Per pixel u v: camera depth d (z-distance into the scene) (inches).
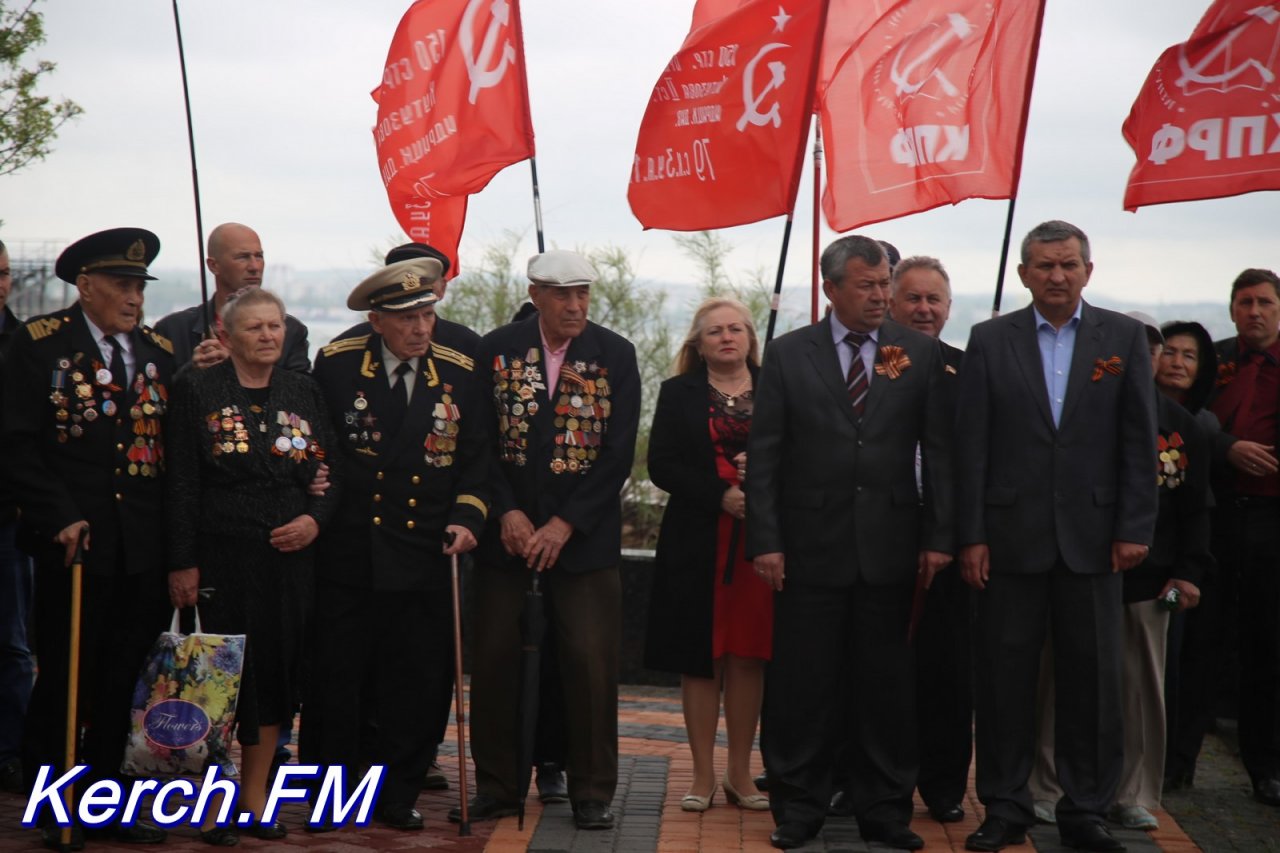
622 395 246.4
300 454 226.7
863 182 279.7
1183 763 273.7
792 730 232.4
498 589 243.8
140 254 220.8
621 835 232.5
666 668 252.4
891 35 278.7
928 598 241.6
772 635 243.0
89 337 220.1
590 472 243.0
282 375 231.6
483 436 242.2
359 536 235.1
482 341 251.0
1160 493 248.1
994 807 226.1
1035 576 227.5
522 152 292.5
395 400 238.4
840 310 234.7
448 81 294.5
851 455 231.3
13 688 248.4
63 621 219.0
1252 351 277.0
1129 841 231.9
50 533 213.5
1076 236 227.9
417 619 238.4
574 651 239.6
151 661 216.4
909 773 231.3
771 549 231.9
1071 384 228.1
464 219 295.6
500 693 242.7
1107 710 225.5
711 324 256.4
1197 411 269.0
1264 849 230.4
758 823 241.6
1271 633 263.1
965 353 235.5
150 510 221.8
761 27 266.7
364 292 235.0
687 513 254.8
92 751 222.8
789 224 263.3
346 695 235.9
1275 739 262.7
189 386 222.8
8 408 215.9
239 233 273.7
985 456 230.5
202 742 214.1
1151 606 248.2
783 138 264.8
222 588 222.7
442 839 227.9
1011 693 227.5
